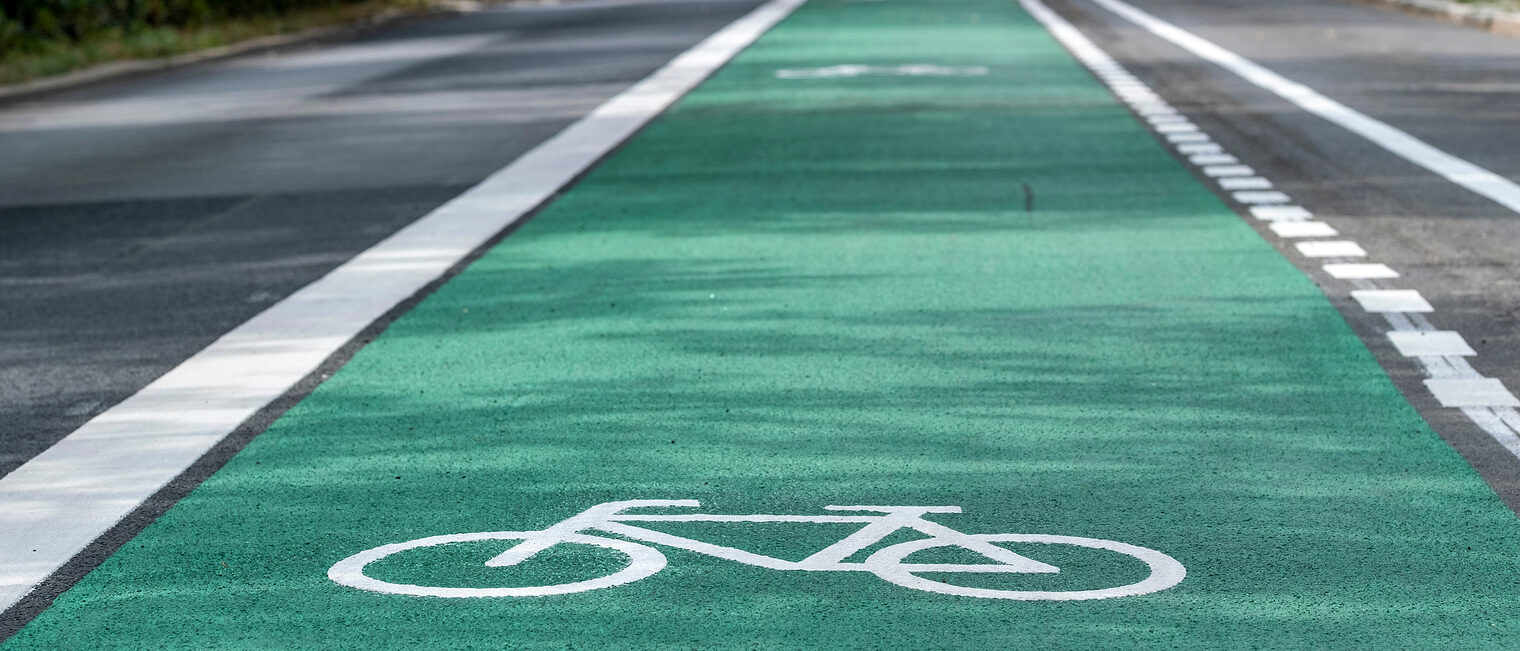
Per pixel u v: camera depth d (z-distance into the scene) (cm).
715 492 534
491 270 945
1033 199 1166
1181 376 675
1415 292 838
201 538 501
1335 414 616
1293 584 453
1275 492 528
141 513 527
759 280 894
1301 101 1844
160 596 456
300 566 475
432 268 954
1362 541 484
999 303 823
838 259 952
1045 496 527
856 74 2233
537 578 463
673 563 472
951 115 1720
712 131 1622
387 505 527
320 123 1838
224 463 578
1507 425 599
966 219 1086
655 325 788
